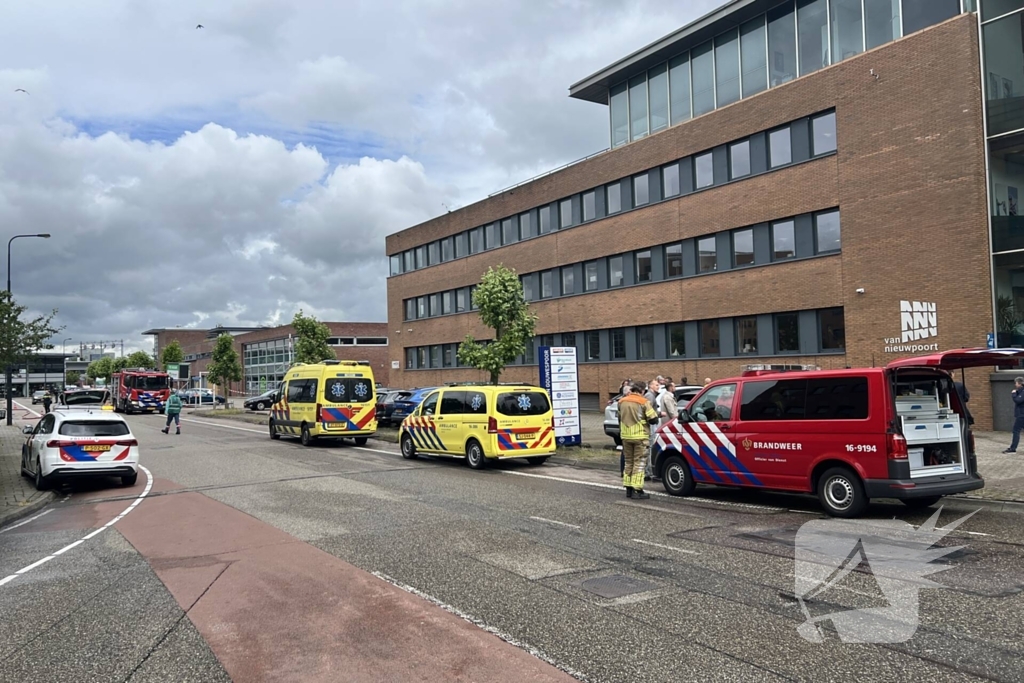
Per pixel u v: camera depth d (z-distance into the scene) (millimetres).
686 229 27547
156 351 136125
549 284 35156
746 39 26156
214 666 4895
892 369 9312
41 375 124500
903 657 4734
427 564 7461
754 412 10672
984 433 18000
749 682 4398
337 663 4875
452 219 42281
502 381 37906
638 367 29875
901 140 20547
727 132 25922
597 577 6852
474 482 13750
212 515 10773
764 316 24844
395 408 28266
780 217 24125
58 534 9984
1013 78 18422
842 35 23047
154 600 6492
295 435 23453
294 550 8266
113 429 14625
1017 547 7672
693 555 7641
